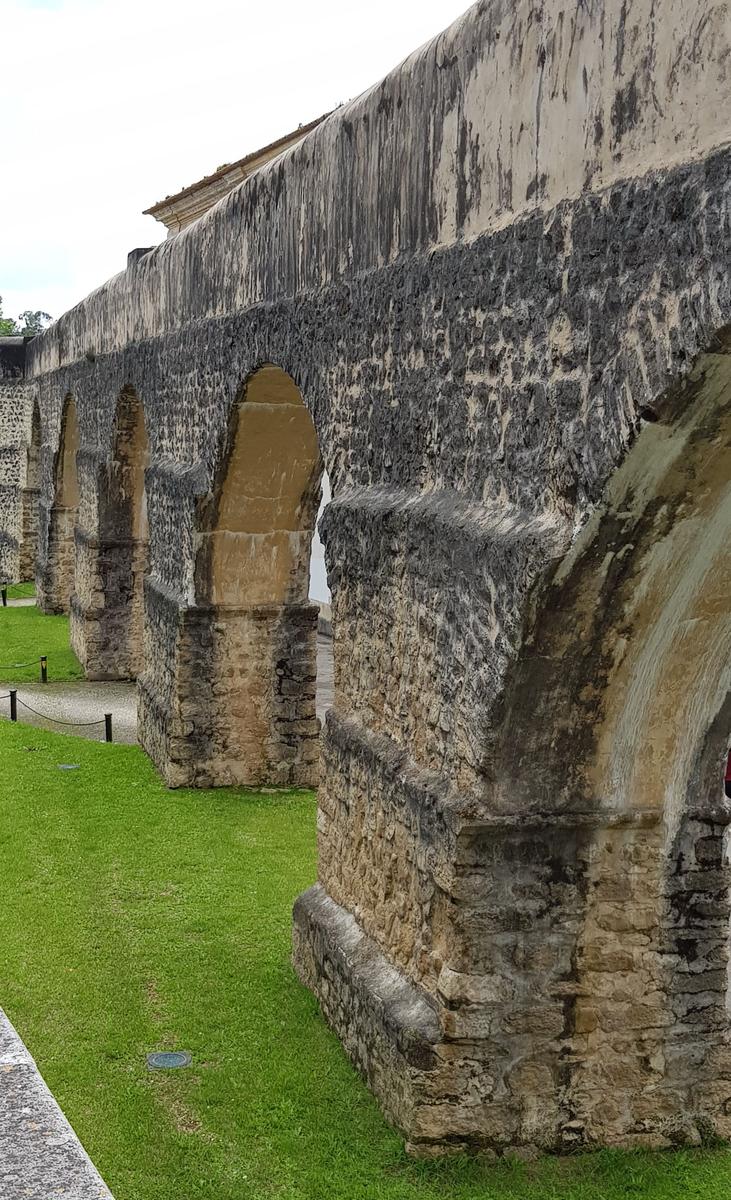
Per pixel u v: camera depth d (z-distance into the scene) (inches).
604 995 239.5
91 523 745.0
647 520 204.7
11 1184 119.1
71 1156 124.0
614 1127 241.0
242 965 325.7
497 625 222.4
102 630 734.5
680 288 178.2
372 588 286.4
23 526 1204.5
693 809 239.0
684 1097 243.6
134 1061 275.9
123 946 336.2
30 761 527.5
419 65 264.1
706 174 171.5
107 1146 240.4
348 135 303.9
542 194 216.4
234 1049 281.4
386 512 275.1
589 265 200.8
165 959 328.5
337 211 311.9
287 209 351.3
